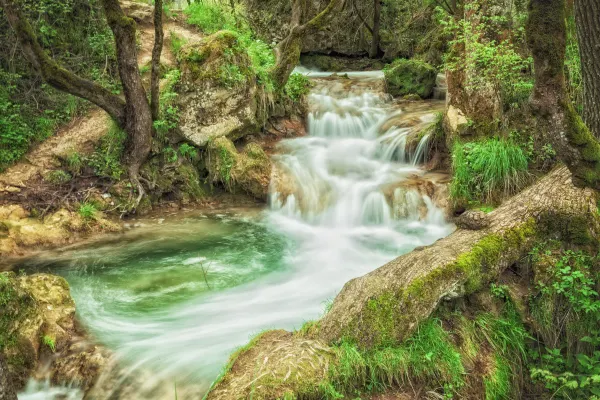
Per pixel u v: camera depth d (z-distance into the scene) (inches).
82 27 413.4
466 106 294.4
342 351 157.2
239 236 296.2
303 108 420.8
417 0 639.8
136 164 329.1
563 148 179.8
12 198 295.4
